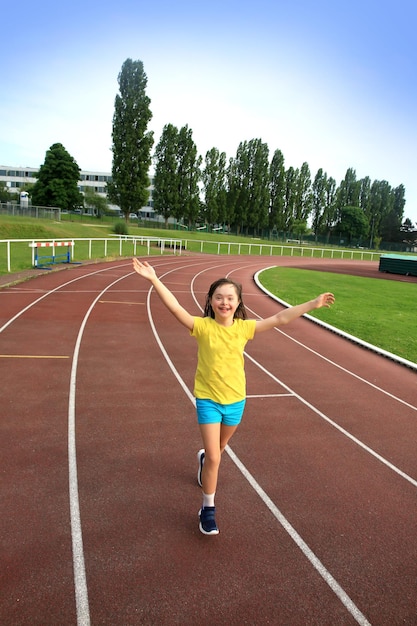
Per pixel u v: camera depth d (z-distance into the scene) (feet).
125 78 164.55
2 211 145.48
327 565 10.56
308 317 43.11
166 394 21.16
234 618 8.82
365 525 12.28
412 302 61.00
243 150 233.76
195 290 58.23
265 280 75.31
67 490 12.95
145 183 172.45
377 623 8.97
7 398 19.39
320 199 273.75
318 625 8.81
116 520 11.70
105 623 8.49
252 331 10.39
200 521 11.42
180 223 232.73
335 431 18.56
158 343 30.22
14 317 34.65
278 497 13.38
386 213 296.71
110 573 9.79
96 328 33.14
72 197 198.59
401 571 10.53
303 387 23.89
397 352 32.48
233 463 15.30
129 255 94.68
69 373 23.13
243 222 236.63
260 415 19.71
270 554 10.80
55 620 8.50
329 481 14.53
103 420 17.85
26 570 9.71
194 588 9.53
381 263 115.14
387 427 19.36
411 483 14.79
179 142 200.03
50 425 17.11
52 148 194.18
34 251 61.77
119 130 167.43
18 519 11.48
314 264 129.90
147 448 15.81
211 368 10.28
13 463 14.23
